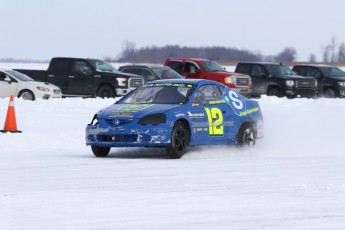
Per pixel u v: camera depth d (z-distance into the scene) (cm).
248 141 2828
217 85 2778
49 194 1756
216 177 2069
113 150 2786
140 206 1608
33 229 1375
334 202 1670
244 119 2814
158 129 2473
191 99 2625
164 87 2702
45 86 5712
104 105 5078
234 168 2275
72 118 4109
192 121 2580
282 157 2628
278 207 1608
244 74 6550
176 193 1783
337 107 5156
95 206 1603
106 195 1747
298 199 1705
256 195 1759
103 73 6044
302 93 6775
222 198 1714
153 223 1434
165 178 2047
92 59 6178
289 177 2077
